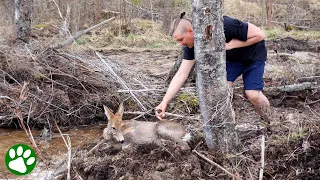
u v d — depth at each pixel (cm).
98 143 341
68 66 500
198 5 277
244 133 342
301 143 324
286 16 1195
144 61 711
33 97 459
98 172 303
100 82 494
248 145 323
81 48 565
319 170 309
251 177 286
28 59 502
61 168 320
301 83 498
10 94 461
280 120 356
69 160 298
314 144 322
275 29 1045
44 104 460
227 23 314
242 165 298
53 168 333
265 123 359
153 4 1177
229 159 296
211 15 276
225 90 290
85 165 307
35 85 482
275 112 403
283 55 700
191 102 445
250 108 414
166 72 579
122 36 980
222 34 283
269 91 473
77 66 499
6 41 583
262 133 336
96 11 999
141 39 944
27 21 650
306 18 1198
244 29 314
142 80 511
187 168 288
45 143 407
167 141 310
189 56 313
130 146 311
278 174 303
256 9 1203
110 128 313
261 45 337
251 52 335
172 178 283
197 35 282
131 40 937
